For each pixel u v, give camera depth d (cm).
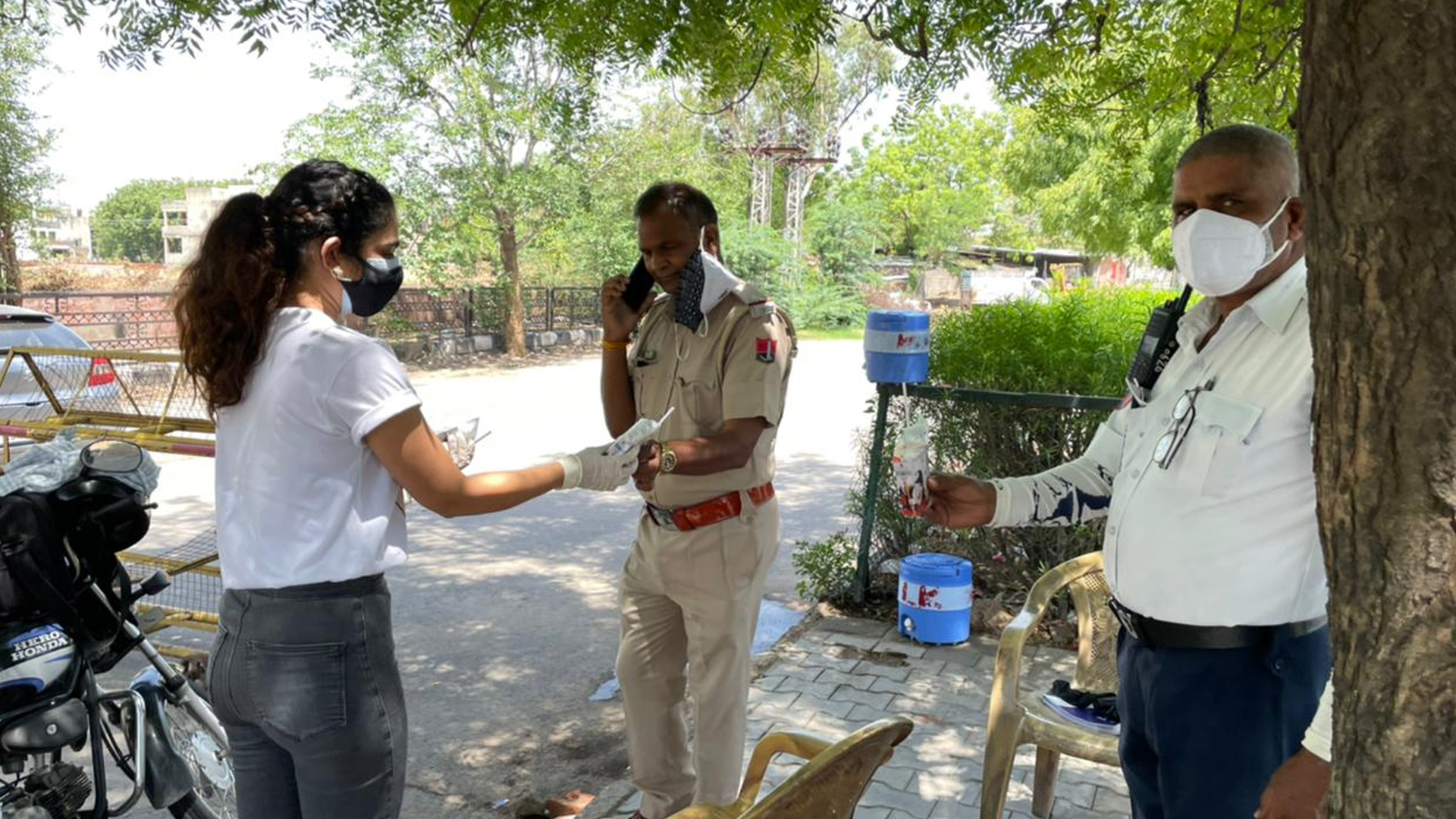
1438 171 93
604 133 1750
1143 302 657
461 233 1731
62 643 273
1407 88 93
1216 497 188
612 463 230
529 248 2003
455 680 469
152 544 669
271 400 190
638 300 303
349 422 189
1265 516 184
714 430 283
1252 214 186
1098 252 2064
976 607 519
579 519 761
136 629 304
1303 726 187
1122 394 497
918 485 222
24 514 266
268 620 191
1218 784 192
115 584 309
